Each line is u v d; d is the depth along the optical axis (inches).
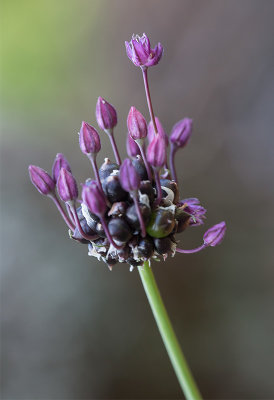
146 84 7.2
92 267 13.9
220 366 13.2
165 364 13.2
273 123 15.4
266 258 13.9
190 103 16.2
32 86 16.4
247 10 16.2
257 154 15.4
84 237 7.2
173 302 13.9
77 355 13.2
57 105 16.3
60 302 13.6
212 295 13.8
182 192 15.0
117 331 13.4
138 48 7.1
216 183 15.2
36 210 14.7
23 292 13.8
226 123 15.8
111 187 7.0
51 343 13.3
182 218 7.2
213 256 14.1
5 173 15.3
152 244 7.1
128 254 7.2
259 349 13.0
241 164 15.4
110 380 13.1
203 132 15.9
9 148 15.7
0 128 15.9
